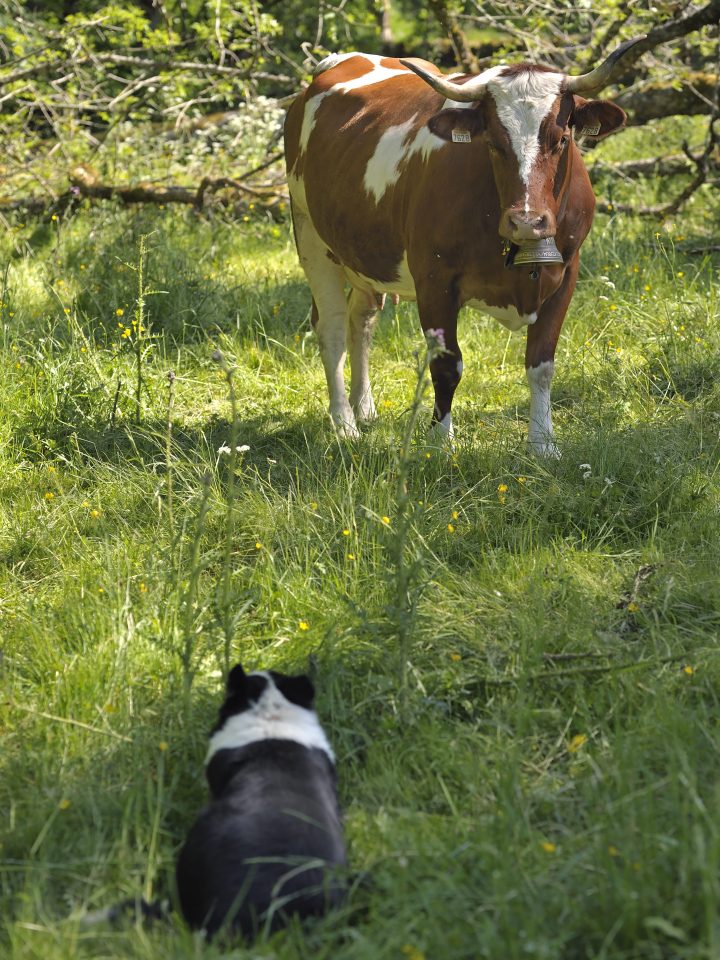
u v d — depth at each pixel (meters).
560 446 5.52
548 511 4.86
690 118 12.06
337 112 6.37
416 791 3.36
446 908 2.75
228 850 2.74
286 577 4.47
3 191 10.74
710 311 7.03
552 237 5.03
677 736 3.34
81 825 3.26
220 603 3.91
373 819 3.19
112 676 3.82
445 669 3.86
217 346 7.28
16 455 5.80
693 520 4.74
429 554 4.52
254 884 2.66
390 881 2.78
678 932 2.48
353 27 14.81
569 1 10.08
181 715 3.64
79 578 4.53
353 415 6.34
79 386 6.38
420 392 3.81
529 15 10.28
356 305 6.52
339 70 6.71
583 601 4.23
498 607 4.22
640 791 3.05
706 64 11.79
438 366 5.62
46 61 10.68
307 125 6.59
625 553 4.55
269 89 14.52
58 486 5.47
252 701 3.18
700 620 4.07
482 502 4.97
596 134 5.25
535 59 10.02
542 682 3.78
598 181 10.18
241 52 12.83
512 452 5.42
